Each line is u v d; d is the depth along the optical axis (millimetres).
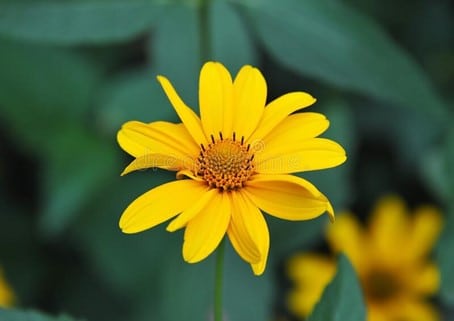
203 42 599
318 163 458
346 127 664
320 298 474
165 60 611
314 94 731
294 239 668
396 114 733
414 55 778
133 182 683
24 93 698
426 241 702
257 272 440
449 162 660
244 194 458
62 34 581
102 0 585
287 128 472
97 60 734
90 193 680
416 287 696
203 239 444
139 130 465
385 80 591
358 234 701
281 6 596
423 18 780
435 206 709
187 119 469
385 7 772
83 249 694
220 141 466
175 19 607
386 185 735
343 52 591
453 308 689
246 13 597
